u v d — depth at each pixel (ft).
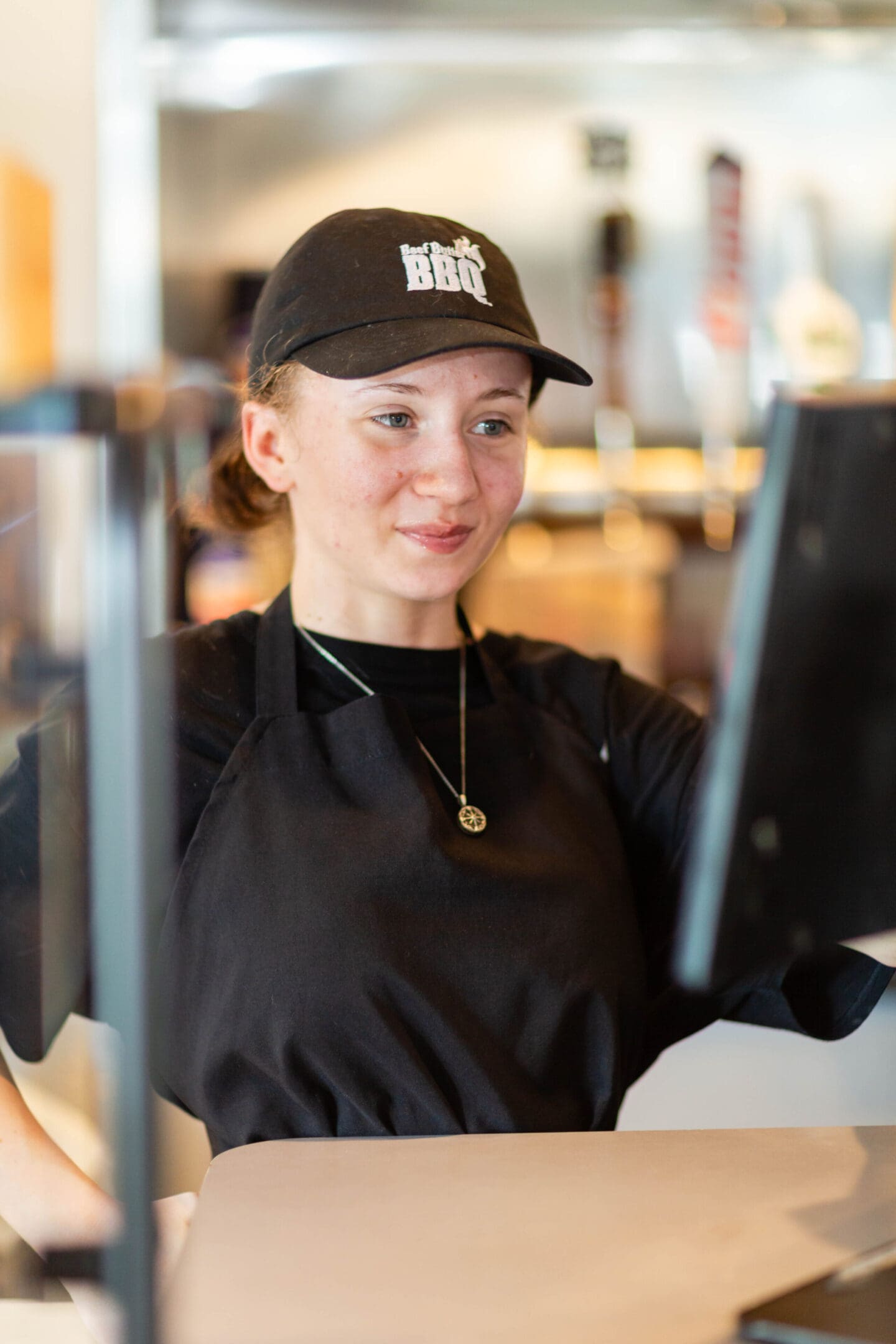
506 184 8.91
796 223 9.05
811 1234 2.45
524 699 4.06
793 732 1.95
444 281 3.59
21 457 2.79
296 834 3.47
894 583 1.96
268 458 3.90
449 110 8.72
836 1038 3.72
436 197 8.88
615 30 7.71
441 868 3.46
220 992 3.43
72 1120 5.02
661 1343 2.09
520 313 3.75
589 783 3.93
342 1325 2.15
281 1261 2.35
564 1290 2.25
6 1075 3.51
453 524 3.61
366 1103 3.32
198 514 4.26
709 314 8.99
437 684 3.92
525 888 3.56
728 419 9.08
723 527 9.06
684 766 4.09
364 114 8.66
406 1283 2.27
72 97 7.55
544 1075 3.49
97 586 1.63
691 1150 2.85
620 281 8.96
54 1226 3.15
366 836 3.48
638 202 9.02
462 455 3.57
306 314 3.59
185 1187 4.75
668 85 8.72
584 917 3.61
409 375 3.51
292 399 3.67
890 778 2.06
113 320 7.59
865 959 3.65
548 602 9.07
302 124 8.64
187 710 3.67
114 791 1.64
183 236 8.52
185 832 3.59
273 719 3.65
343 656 3.85
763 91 8.79
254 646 3.88
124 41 7.38
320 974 3.34
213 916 3.45
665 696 4.33
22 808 3.40
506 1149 2.85
